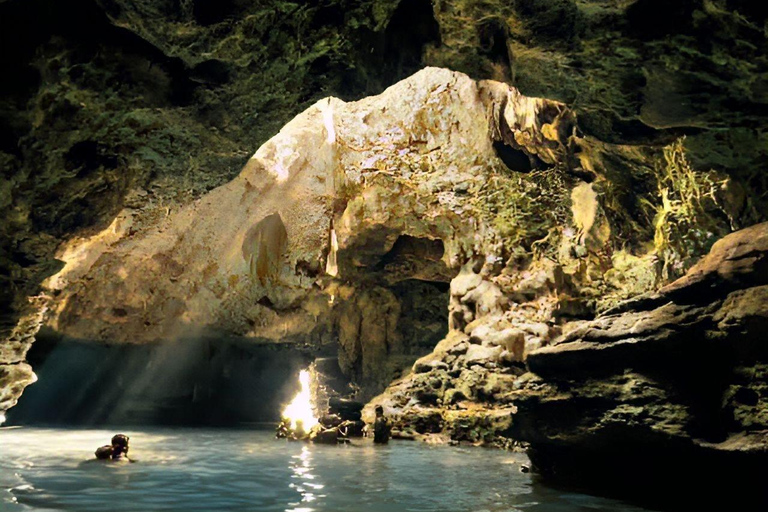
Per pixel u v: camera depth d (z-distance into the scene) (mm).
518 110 12625
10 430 12867
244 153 8797
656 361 5074
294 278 16547
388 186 14602
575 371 5613
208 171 9078
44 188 7773
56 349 16297
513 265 12586
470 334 12109
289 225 16422
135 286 15500
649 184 10875
